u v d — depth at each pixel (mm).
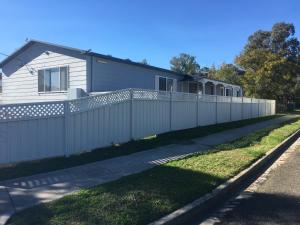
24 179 7859
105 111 11547
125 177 8070
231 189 8039
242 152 11844
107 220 5445
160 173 8477
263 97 47031
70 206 5973
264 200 7219
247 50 56156
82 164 9352
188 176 8281
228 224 5914
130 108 12805
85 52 17953
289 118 31391
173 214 5977
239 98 26547
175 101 16141
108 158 10188
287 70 46781
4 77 23562
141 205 6180
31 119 9219
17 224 5215
